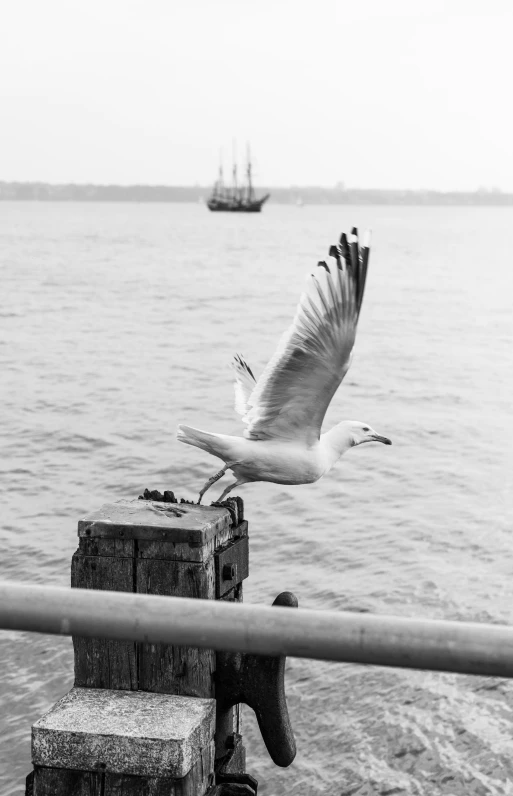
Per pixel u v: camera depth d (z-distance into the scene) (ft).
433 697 35.27
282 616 7.70
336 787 31.24
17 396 87.66
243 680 12.60
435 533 51.42
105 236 422.00
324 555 48.52
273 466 20.16
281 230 527.40
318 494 58.49
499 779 30.99
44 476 62.49
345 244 17.28
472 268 257.75
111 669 12.67
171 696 12.50
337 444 21.12
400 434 75.10
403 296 181.16
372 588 44.60
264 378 19.29
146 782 11.54
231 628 7.77
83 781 11.71
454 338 128.26
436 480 62.08
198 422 77.92
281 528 52.60
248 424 20.17
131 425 76.18
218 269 239.71
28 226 542.16
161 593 12.49
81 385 93.20
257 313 151.12
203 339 123.34
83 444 70.08
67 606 8.02
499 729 33.45
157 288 188.85
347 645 7.57
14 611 8.07
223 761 12.93
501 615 41.47
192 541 12.34
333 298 17.69
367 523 53.21
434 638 7.41
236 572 13.24
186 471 63.52
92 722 11.84
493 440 73.56
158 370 101.40
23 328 133.18
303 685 36.32
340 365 18.56
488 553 48.55
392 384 95.91
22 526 52.65
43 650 38.14
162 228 540.11
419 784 31.12
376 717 34.35
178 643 7.90
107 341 121.70
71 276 213.66
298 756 32.73
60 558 48.01
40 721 11.90
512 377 100.42
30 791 11.88
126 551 12.54
